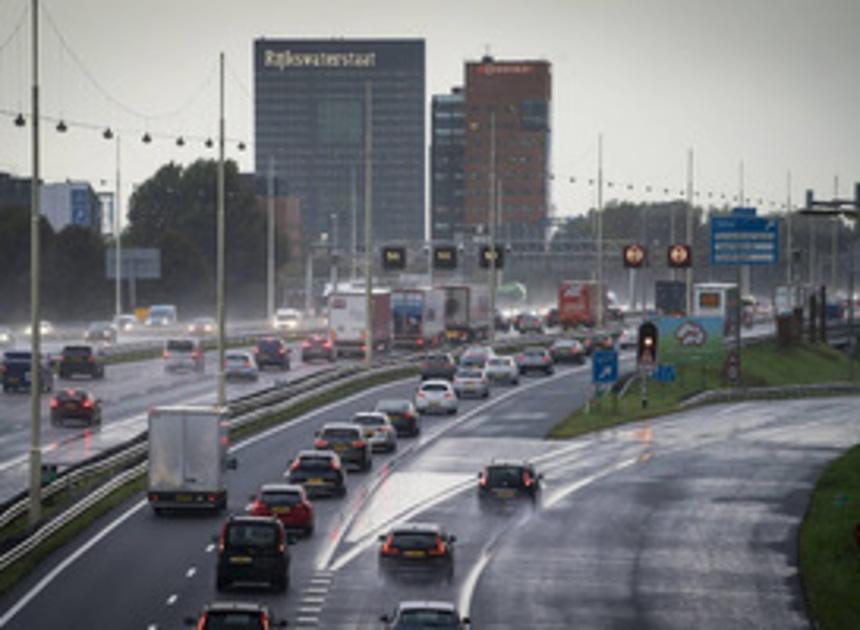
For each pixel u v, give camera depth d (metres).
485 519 141.12
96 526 130.38
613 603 107.94
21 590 105.88
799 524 142.50
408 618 85.19
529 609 105.00
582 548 128.62
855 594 112.69
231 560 105.44
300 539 128.25
